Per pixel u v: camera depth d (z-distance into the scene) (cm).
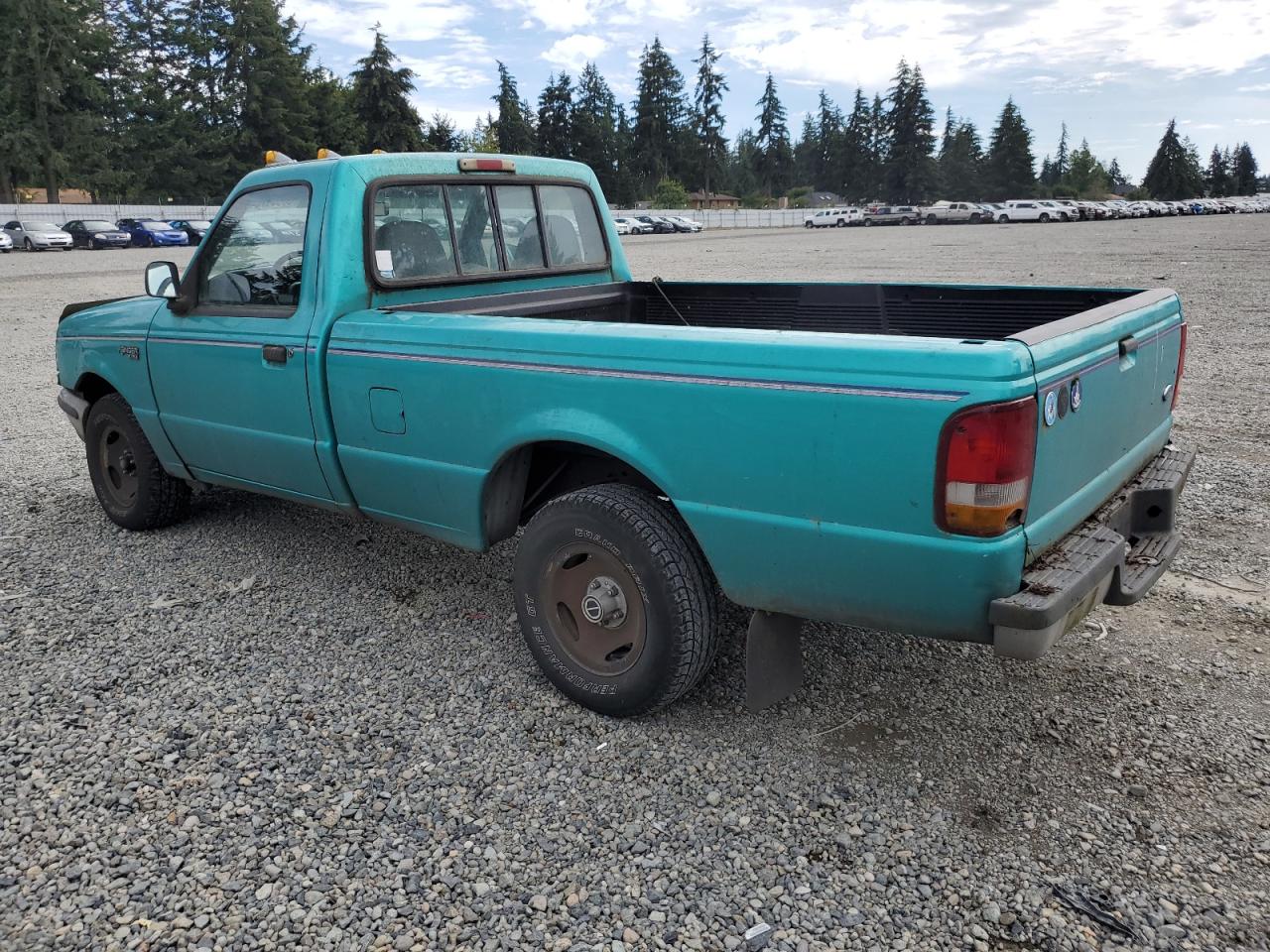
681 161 11281
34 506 593
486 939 243
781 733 333
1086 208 6197
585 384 315
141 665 384
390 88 7625
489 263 459
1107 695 351
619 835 281
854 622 284
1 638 407
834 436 264
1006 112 11256
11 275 2494
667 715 345
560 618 349
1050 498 270
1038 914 247
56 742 329
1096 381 288
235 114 6856
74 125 6206
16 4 5950
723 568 300
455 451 358
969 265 2284
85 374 538
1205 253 2481
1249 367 954
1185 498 564
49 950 239
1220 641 389
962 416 243
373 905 254
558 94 10262
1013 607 249
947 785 301
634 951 238
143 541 527
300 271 407
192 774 310
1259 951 233
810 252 3158
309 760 319
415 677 375
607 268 530
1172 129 12456
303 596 452
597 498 324
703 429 290
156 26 6794
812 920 247
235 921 248
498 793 301
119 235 3891
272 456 436
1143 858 266
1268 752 313
